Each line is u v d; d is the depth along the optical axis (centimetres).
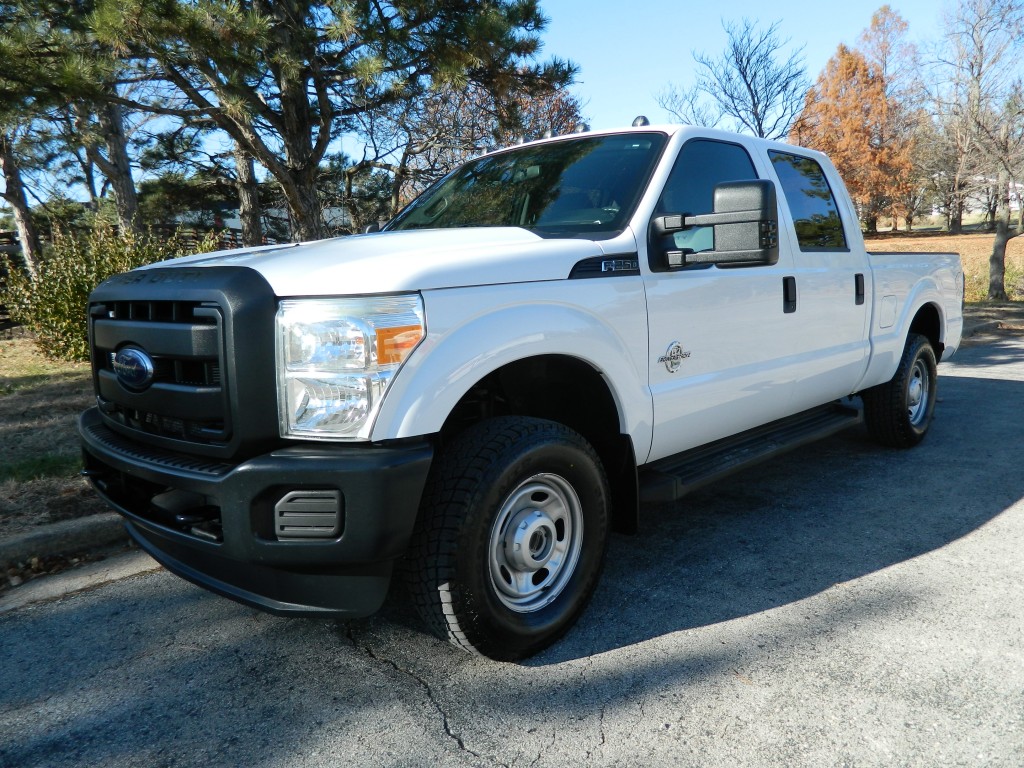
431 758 221
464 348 243
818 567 348
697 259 301
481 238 292
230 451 235
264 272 246
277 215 2291
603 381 296
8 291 1002
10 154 1434
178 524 247
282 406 236
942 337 570
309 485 227
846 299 440
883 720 233
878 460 520
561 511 283
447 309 241
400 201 1992
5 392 750
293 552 229
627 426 302
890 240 4600
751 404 372
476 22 836
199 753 227
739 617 301
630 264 304
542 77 1016
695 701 246
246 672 271
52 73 761
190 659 281
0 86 760
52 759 225
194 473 238
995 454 529
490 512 250
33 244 1945
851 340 452
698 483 337
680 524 407
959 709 237
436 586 246
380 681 263
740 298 355
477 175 400
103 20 683
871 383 488
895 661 266
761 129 1592
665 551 371
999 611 301
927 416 555
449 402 240
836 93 4262
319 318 232
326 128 927
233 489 229
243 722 241
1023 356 991
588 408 306
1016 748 218
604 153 358
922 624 292
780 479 483
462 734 232
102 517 390
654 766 215
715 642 282
